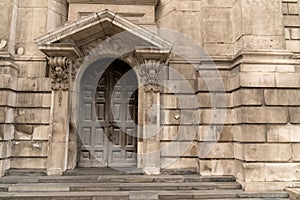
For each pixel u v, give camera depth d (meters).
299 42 8.62
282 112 7.57
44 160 8.23
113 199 6.54
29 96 8.45
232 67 8.36
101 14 7.82
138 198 6.54
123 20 7.85
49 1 9.10
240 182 7.41
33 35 8.84
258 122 7.47
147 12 9.31
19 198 6.45
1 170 7.62
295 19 8.76
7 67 8.02
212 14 8.95
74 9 9.20
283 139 7.45
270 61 7.80
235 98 8.02
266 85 7.64
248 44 8.02
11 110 8.16
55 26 9.14
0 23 8.45
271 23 8.20
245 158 7.31
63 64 8.05
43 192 6.76
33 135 8.31
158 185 7.14
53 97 8.19
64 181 7.34
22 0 9.04
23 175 7.79
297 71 7.83
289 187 7.15
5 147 7.85
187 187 7.18
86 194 6.59
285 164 7.33
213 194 6.74
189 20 9.27
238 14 8.45
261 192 6.95
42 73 8.59
